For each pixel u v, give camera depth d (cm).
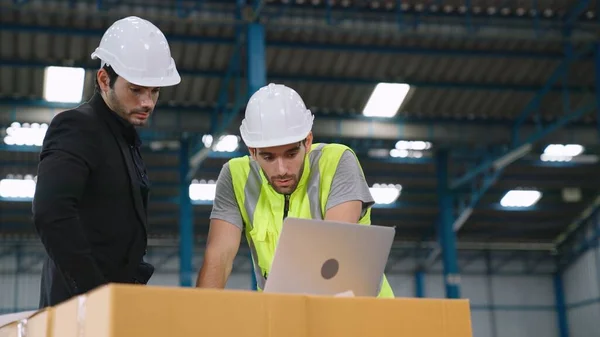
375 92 1645
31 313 217
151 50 297
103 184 286
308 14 1411
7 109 1539
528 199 2212
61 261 264
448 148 1934
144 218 301
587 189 2222
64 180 268
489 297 2562
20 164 1812
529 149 1719
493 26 1472
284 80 1576
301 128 303
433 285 2517
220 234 332
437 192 1959
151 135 1720
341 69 1582
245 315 189
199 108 1639
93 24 1388
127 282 295
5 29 1354
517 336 2547
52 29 1374
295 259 260
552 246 2541
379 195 2114
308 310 201
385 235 275
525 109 1727
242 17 1305
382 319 211
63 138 278
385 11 1436
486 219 2323
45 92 1528
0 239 2262
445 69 1608
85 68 1461
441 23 1458
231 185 338
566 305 2575
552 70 1619
